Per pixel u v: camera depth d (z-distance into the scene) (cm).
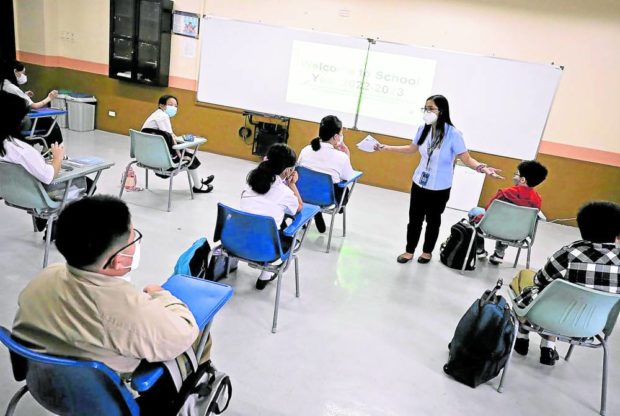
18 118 238
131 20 631
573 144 532
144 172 517
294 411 193
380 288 318
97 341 108
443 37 546
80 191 292
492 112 543
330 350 239
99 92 693
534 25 516
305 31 582
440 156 334
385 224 459
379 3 557
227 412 185
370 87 577
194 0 615
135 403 120
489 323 222
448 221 500
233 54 614
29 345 112
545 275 216
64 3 672
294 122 616
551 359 251
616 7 487
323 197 350
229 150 654
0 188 257
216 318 253
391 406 204
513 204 331
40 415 173
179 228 372
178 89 653
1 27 666
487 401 217
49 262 287
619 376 250
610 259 200
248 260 251
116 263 112
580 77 514
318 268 337
